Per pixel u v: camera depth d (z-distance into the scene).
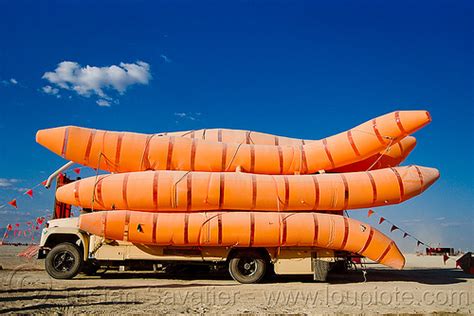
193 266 14.49
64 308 7.72
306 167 14.27
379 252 13.14
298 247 13.28
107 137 13.35
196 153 13.63
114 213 12.34
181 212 12.95
